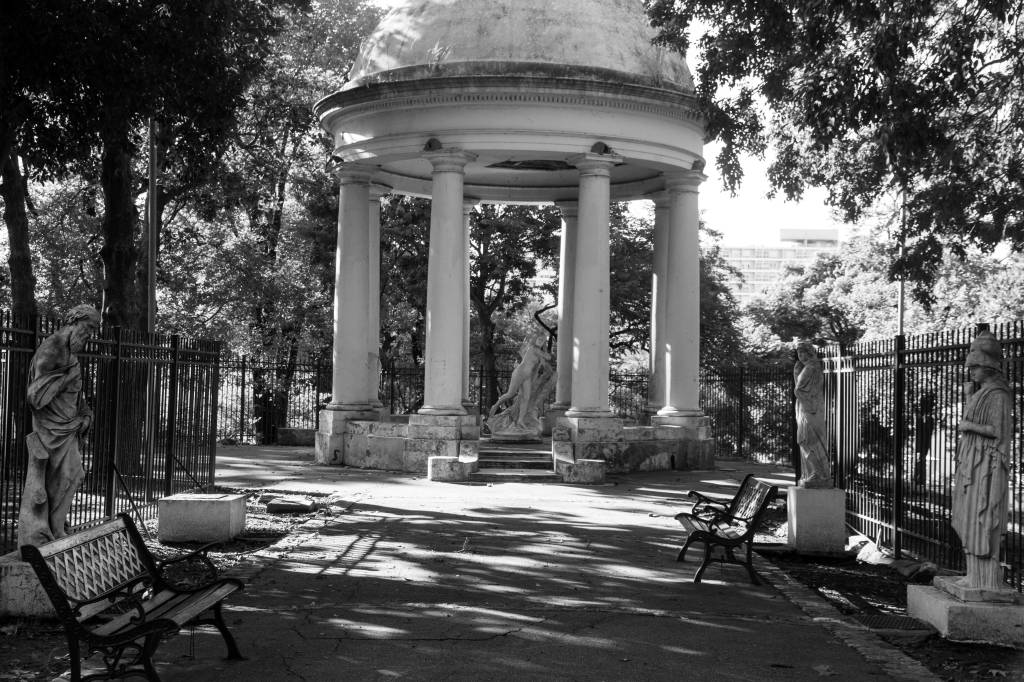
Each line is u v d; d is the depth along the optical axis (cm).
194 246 4188
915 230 2022
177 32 1911
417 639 923
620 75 2416
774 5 1555
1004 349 1076
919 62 1766
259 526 1570
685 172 2633
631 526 1644
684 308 2661
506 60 2394
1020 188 1872
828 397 1753
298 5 2342
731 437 3444
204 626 960
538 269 4775
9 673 812
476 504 1886
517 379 2725
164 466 1666
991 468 955
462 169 2452
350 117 2598
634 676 823
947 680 823
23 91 2117
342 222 2714
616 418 2489
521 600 1092
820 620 1020
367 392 2827
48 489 1005
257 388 3944
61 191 4059
